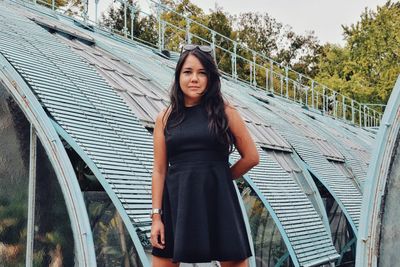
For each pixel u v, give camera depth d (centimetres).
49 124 748
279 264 1152
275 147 1482
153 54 1781
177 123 410
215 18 5012
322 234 1244
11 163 761
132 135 886
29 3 1502
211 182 403
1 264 757
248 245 414
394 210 611
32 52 914
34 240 736
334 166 1812
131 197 757
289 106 2444
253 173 1191
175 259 394
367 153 2250
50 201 729
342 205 1541
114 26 4206
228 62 4903
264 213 1152
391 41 5394
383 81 5272
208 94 412
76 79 924
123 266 749
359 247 617
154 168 420
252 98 1959
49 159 738
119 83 1136
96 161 761
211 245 398
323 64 5844
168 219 411
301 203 1256
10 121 768
